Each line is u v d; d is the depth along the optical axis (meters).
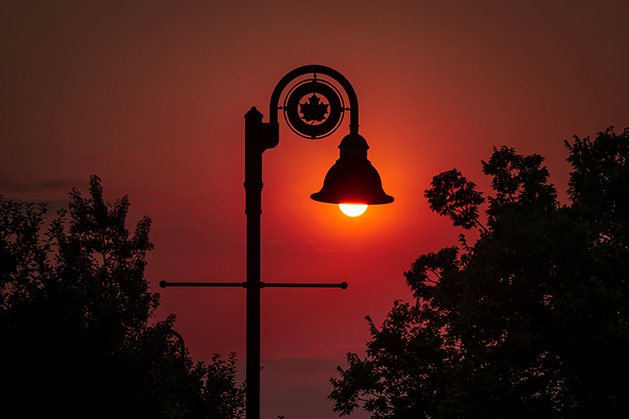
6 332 52.66
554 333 70.62
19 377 51.50
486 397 70.88
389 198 35.84
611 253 77.69
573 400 72.88
